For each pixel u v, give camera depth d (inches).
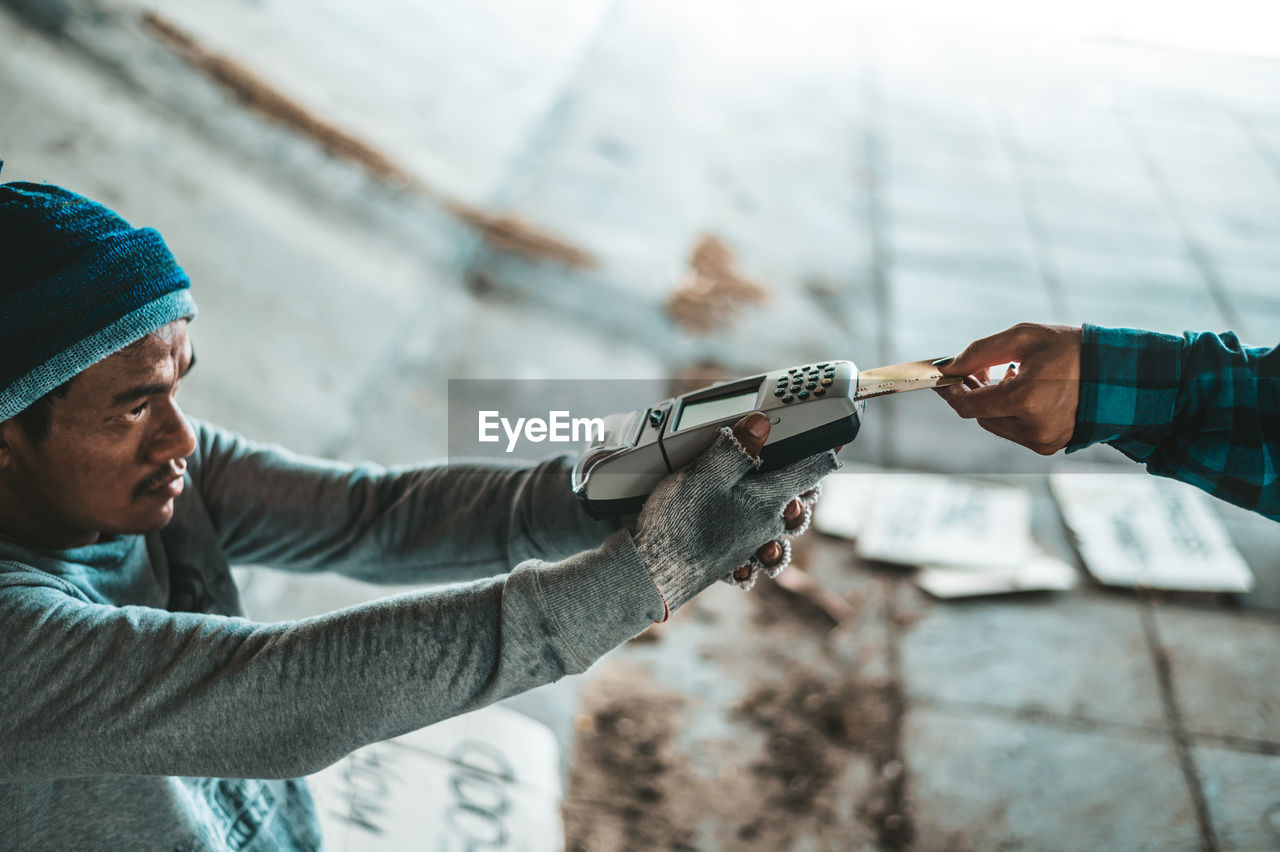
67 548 32.5
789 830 84.4
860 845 83.6
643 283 150.8
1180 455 36.9
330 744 28.5
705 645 101.0
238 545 40.2
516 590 28.9
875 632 102.7
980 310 154.0
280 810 38.0
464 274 144.3
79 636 28.5
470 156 168.4
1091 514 116.6
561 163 174.4
